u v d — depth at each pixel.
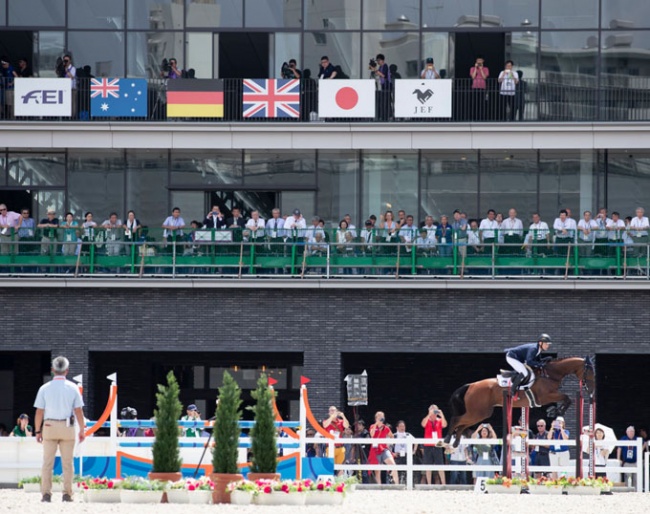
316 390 45.81
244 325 46.03
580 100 49.66
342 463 37.28
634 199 50.28
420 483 39.81
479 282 45.44
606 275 45.44
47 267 46.19
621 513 27.22
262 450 30.17
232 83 50.22
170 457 30.14
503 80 49.06
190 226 48.78
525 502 29.80
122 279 45.78
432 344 45.78
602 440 38.09
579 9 50.56
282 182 51.03
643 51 50.22
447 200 50.59
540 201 50.44
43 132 48.78
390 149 50.53
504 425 34.69
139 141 48.81
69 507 26.39
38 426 28.08
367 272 45.97
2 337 45.97
